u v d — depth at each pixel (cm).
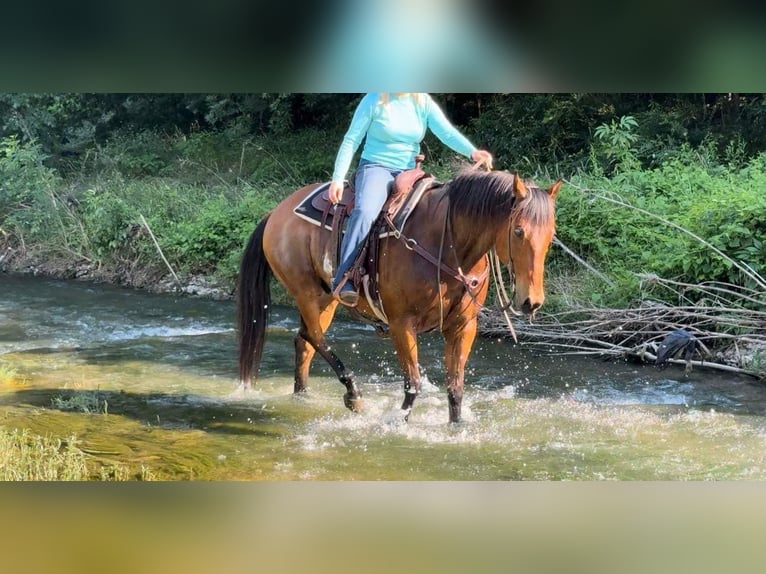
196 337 874
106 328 920
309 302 600
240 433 555
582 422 572
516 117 1384
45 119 1827
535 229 447
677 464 488
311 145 1630
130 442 536
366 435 547
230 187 1444
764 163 998
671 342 707
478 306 521
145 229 1275
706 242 776
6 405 620
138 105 1894
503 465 489
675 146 1176
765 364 692
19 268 1370
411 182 528
